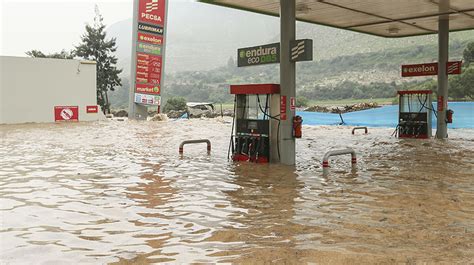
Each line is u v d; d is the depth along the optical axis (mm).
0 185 7703
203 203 6391
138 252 4305
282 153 10312
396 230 4992
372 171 9203
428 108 17000
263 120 10672
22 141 15406
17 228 5141
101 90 54469
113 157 11453
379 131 20406
